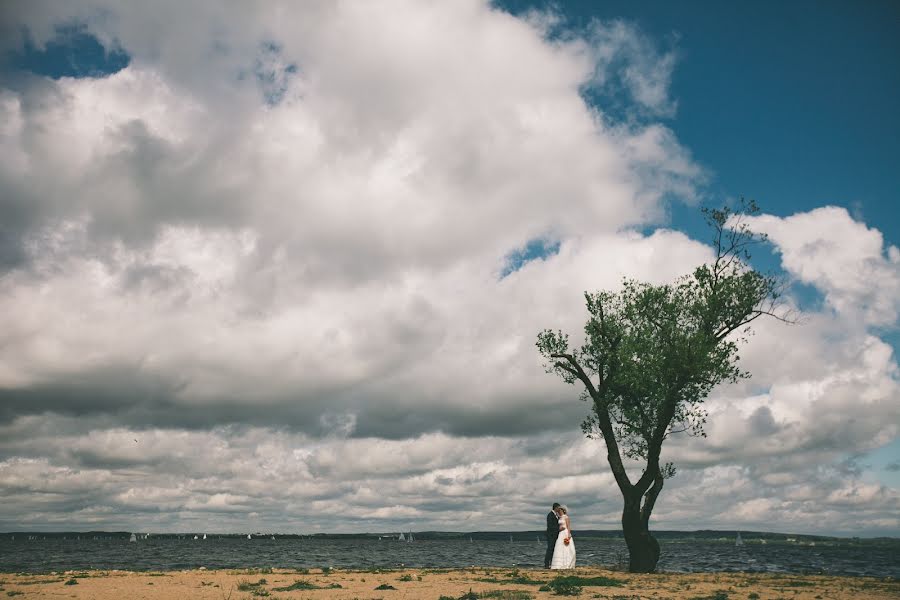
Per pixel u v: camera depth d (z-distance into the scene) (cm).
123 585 2131
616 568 3494
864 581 2566
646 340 3244
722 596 1773
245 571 3056
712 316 3216
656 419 3256
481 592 1814
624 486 3206
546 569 3131
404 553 13400
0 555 11406
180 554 12275
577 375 3422
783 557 11494
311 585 2086
